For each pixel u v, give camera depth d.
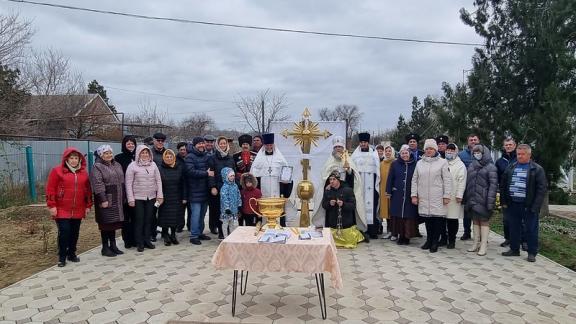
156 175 7.34
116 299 5.08
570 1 9.77
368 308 4.81
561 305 4.93
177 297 5.14
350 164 7.91
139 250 7.23
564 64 9.63
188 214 8.96
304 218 7.54
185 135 42.69
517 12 10.64
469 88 11.70
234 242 4.54
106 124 29.56
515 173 6.88
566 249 7.65
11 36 15.71
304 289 5.41
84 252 7.22
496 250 7.46
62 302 5.00
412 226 7.67
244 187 7.60
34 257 7.04
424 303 4.96
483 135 11.30
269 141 8.18
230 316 4.59
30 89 19.66
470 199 7.14
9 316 4.61
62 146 16.97
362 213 7.96
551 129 9.48
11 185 13.22
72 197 6.39
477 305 4.92
